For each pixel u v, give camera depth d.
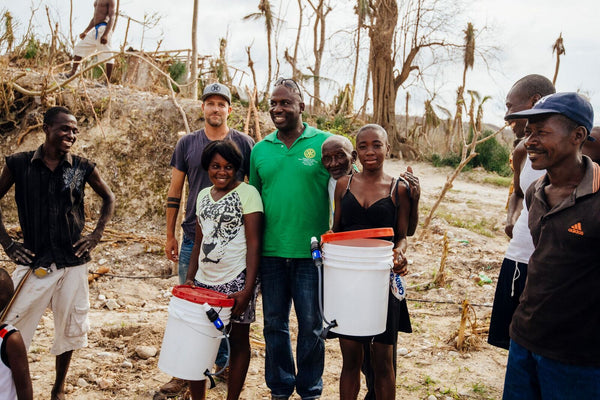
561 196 2.39
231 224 3.34
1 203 8.20
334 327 2.88
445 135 22.45
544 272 2.37
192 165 3.95
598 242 2.21
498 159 18.67
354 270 2.79
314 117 18.22
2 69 8.80
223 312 3.09
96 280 6.43
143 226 8.23
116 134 8.64
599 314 2.27
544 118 2.32
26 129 8.43
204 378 3.18
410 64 21.91
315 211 3.48
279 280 3.53
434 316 5.68
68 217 3.53
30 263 3.42
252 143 4.09
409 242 8.66
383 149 3.05
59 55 11.27
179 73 13.05
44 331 4.86
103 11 9.70
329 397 3.89
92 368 4.16
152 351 4.43
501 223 10.62
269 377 3.57
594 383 2.29
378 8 20.97
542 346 2.40
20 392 2.37
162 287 6.46
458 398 3.90
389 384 3.08
